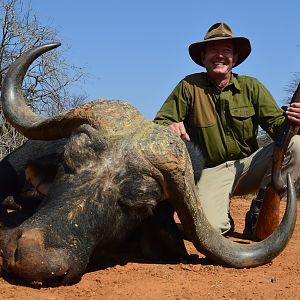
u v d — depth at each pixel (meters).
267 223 2.42
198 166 2.24
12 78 2.23
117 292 1.55
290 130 2.37
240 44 2.73
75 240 1.53
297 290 1.66
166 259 2.07
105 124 1.80
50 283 1.53
